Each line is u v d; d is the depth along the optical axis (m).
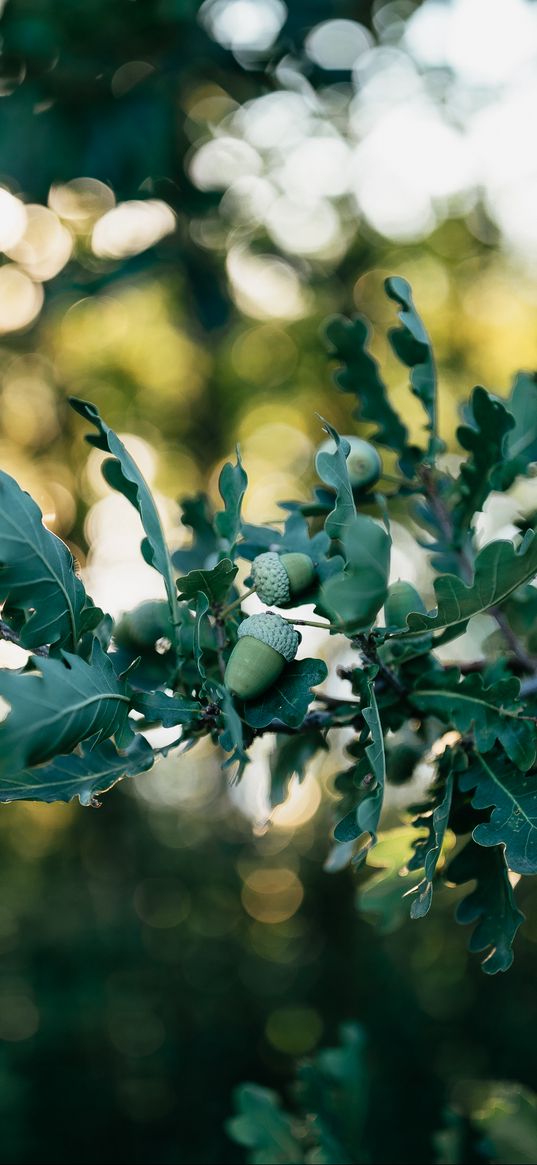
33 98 3.54
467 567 1.57
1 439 8.27
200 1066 7.40
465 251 9.43
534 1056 6.64
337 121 7.52
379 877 1.64
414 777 1.56
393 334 1.55
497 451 1.44
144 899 9.04
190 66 3.76
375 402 1.69
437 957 7.58
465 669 1.46
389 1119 4.72
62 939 7.70
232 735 1.04
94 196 4.88
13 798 1.04
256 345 9.20
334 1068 1.98
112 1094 6.83
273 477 9.52
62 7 3.47
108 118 3.58
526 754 1.14
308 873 8.84
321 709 1.24
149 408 9.07
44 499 1.16
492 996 7.10
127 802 9.45
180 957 8.36
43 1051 6.85
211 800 9.62
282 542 1.34
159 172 3.65
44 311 4.50
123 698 1.06
